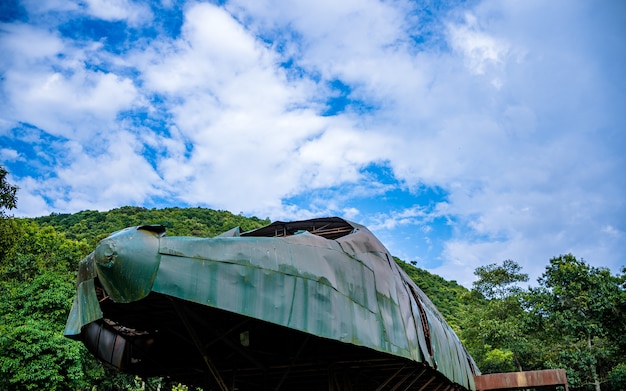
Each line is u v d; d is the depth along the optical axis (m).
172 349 14.08
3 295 29.78
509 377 27.03
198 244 8.88
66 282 30.22
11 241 26.33
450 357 18.27
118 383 33.22
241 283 9.03
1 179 24.48
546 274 41.22
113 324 13.46
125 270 8.07
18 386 25.05
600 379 38.06
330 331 9.82
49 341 25.61
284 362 13.02
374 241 13.09
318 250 10.62
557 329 39.88
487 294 51.75
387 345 11.26
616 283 38.34
